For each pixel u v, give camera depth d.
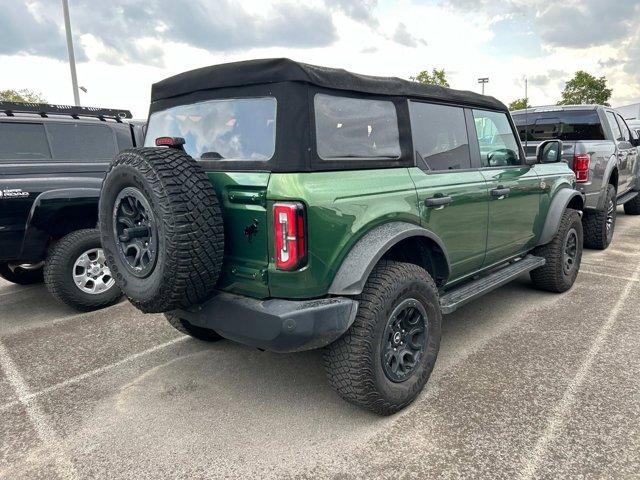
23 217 4.57
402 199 2.97
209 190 2.53
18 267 5.90
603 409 2.92
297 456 2.58
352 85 2.79
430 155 3.36
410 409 2.99
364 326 2.66
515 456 2.52
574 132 7.21
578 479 2.34
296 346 2.51
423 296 2.99
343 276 2.62
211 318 2.72
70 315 4.93
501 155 4.20
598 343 3.87
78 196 4.82
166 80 3.19
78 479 2.45
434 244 3.20
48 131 5.13
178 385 3.40
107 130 5.62
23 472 2.51
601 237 6.87
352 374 2.70
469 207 3.57
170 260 2.44
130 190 2.67
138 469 2.51
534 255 4.96
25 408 3.14
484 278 4.10
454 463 2.48
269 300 2.56
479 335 4.09
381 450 2.61
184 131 3.09
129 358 3.86
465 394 3.14
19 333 4.45
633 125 14.93
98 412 3.08
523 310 4.66
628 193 8.98
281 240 2.44
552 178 4.82
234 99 2.75
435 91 3.44
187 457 2.60
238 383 3.41
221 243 2.54
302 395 3.22
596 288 5.29
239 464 2.53
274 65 2.55
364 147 2.87
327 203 2.52
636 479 2.33
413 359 3.01
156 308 2.65
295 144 2.49
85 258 4.90
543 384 3.24
